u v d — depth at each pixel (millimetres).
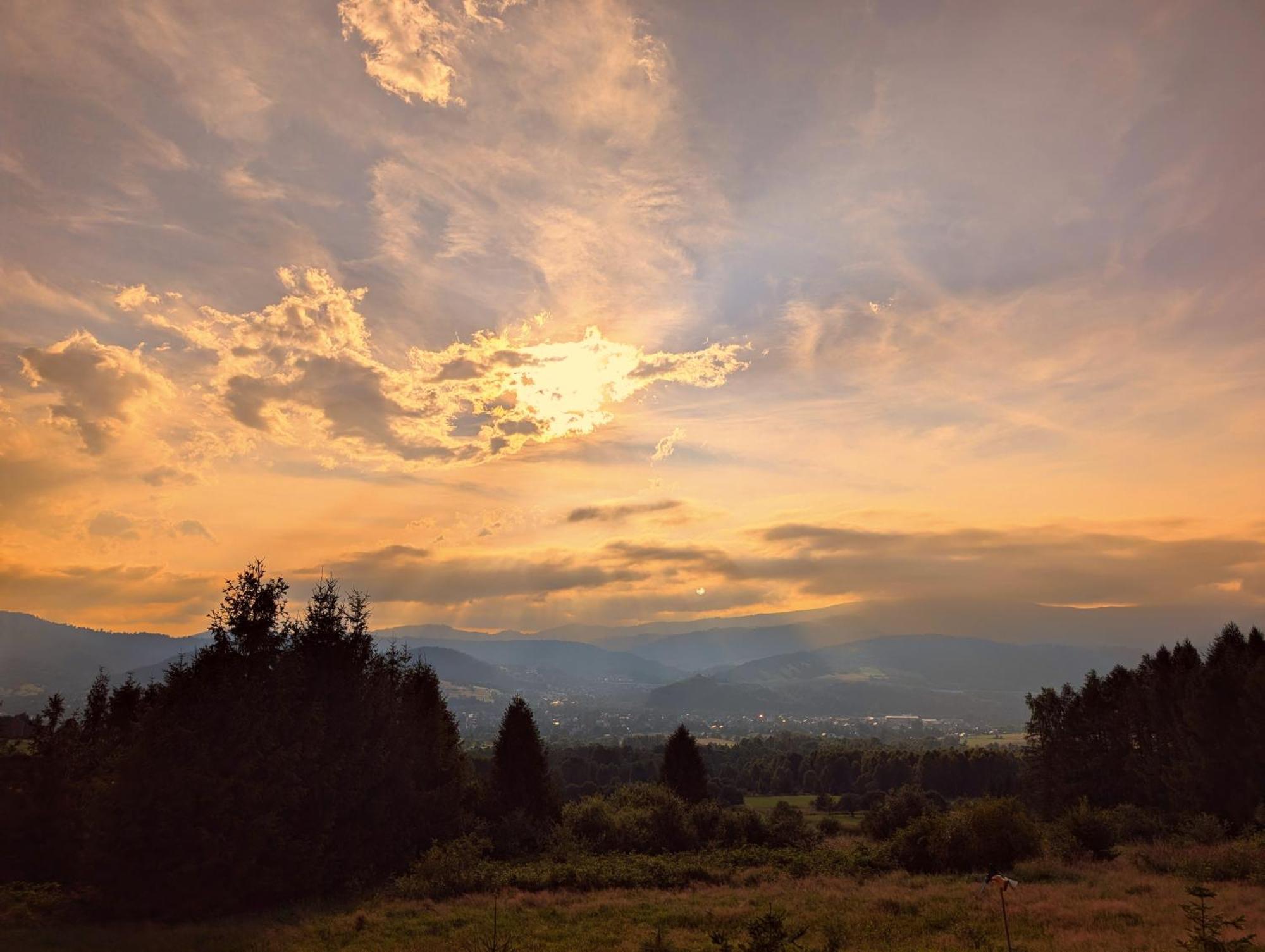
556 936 23453
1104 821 41094
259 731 31625
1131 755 69188
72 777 35344
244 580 34531
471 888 33000
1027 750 81875
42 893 30922
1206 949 17172
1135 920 23312
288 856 31250
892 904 26703
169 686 31625
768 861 42531
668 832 49438
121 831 28078
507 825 46969
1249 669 58500
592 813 50719
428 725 47094
